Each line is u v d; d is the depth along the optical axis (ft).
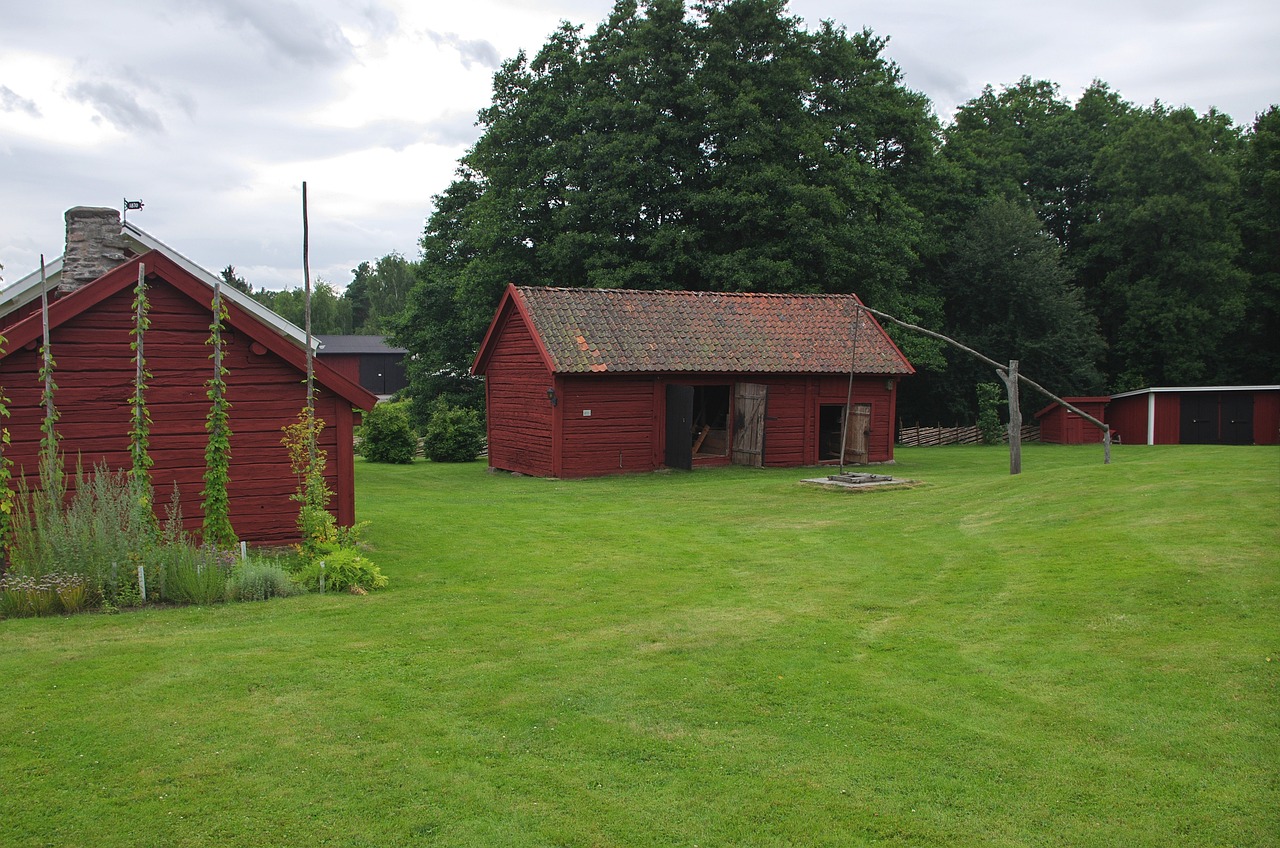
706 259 125.29
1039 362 168.35
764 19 128.26
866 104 142.82
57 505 35.96
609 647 28.89
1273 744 20.43
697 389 111.14
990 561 39.47
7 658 26.96
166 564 35.63
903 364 98.17
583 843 17.39
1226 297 172.04
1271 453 76.64
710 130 127.03
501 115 144.56
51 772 19.74
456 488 77.66
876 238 137.69
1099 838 17.31
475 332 141.28
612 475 87.45
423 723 22.59
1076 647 27.17
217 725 22.26
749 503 65.62
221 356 41.70
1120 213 176.65
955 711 23.12
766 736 21.90
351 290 434.30
